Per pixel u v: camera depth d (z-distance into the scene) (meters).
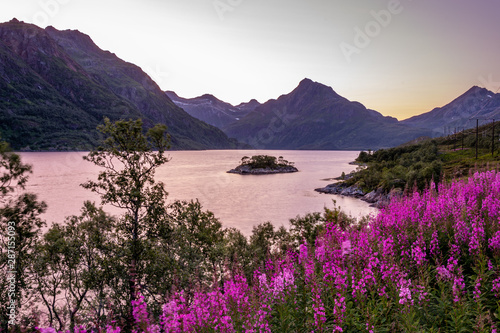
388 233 12.20
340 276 8.76
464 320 7.93
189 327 8.05
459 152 154.00
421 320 8.52
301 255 11.93
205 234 29.50
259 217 99.56
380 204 16.11
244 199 138.25
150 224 25.03
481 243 10.65
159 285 20.80
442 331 7.93
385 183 127.12
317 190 167.50
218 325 8.15
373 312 8.07
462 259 10.88
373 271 9.41
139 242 22.31
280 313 9.21
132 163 23.53
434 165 95.44
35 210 21.41
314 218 34.09
